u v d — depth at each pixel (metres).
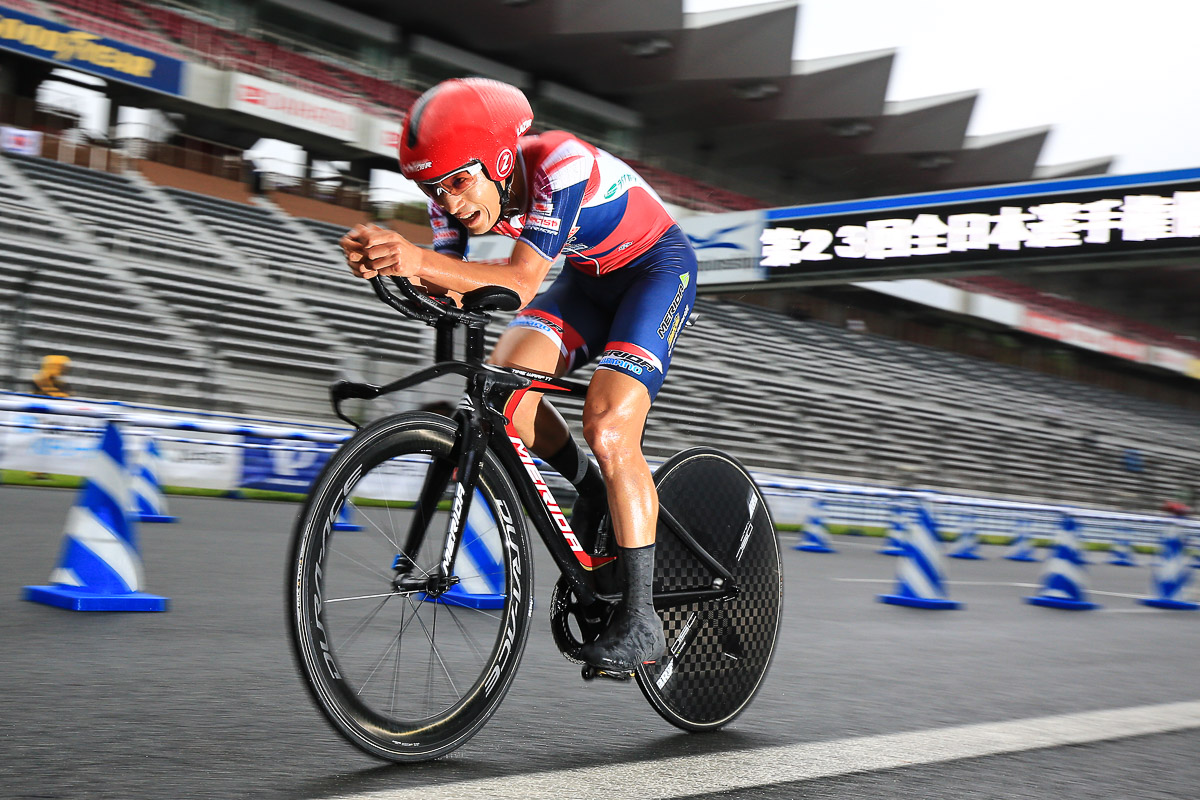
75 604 3.55
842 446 21.05
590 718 2.49
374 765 1.90
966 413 26.47
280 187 21.00
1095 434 29.69
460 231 2.25
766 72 28.83
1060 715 2.94
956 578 8.80
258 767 1.83
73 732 1.99
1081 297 41.53
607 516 2.36
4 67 19.17
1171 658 4.56
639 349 2.29
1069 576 6.88
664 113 31.91
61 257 14.24
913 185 37.22
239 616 3.71
